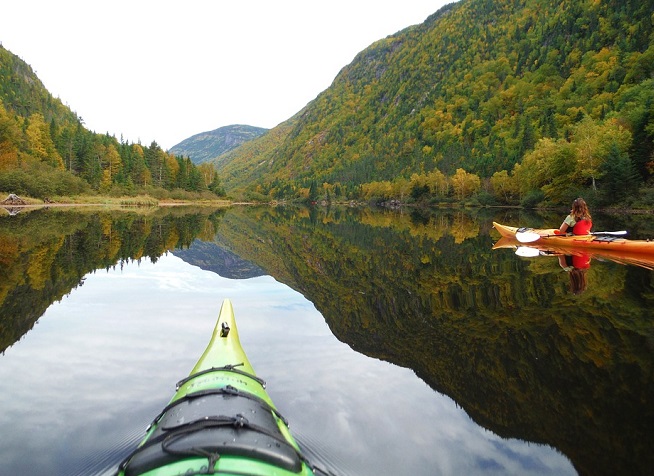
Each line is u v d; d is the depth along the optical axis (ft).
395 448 10.73
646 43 279.08
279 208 262.88
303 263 42.60
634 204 114.11
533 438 11.07
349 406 12.93
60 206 163.94
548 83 359.46
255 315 23.59
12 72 481.05
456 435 11.34
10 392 13.55
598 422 11.68
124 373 15.28
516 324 20.56
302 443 10.76
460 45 585.22
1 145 174.70
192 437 7.45
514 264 37.32
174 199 288.92
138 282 31.19
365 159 502.38
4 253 39.60
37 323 20.54
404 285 30.99
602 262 36.99
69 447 10.59
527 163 176.96
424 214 151.23
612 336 18.17
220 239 66.03
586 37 370.53
